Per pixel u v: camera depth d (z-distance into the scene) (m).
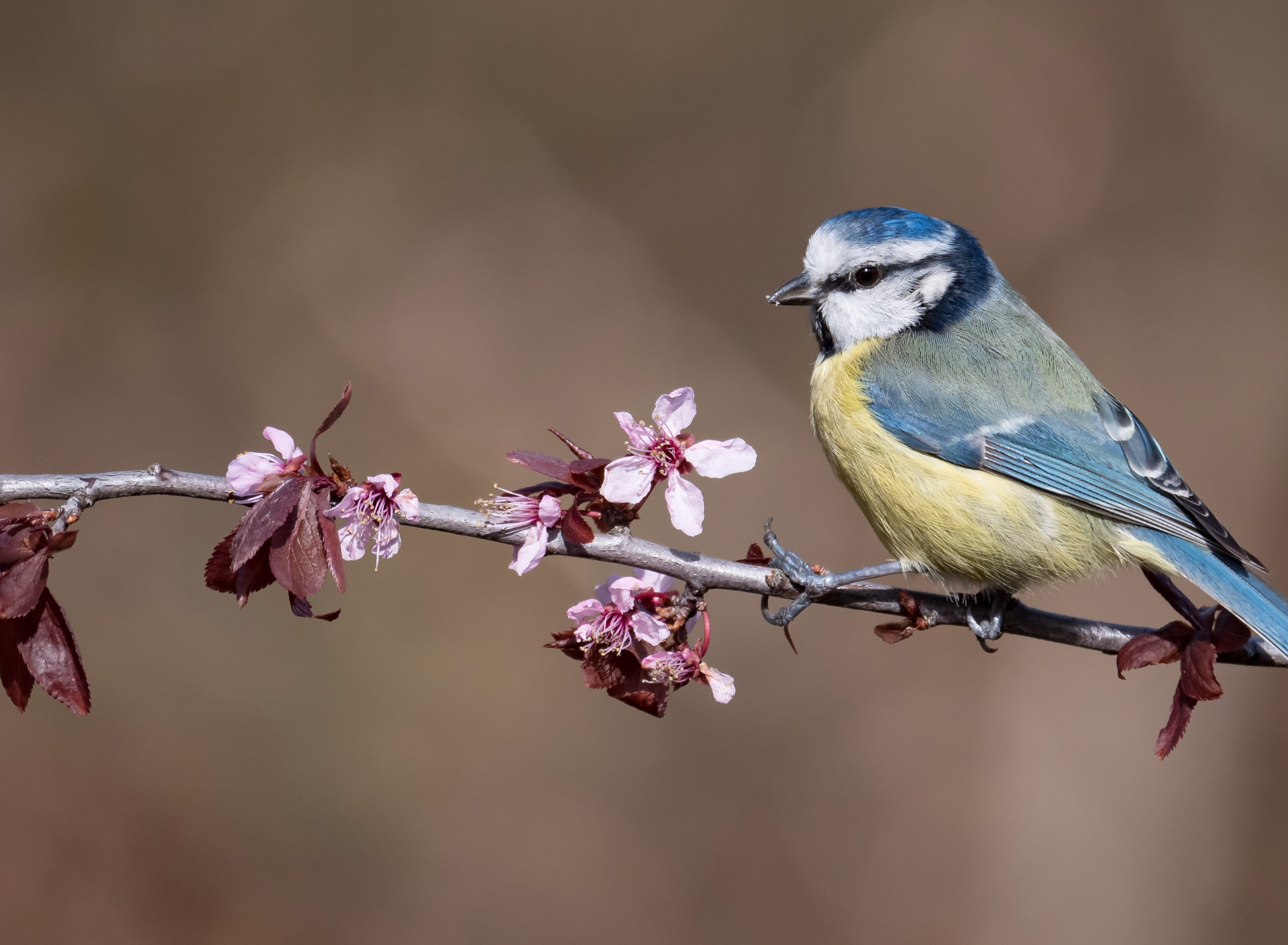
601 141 15.73
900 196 15.54
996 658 12.41
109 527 12.60
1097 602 12.46
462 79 15.51
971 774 12.18
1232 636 5.92
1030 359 7.28
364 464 13.91
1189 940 11.55
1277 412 14.00
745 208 15.67
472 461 13.98
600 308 15.12
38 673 4.98
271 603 12.17
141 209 14.59
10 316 13.91
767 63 15.95
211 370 14.28
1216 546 6.61
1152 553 6.74
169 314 14.39
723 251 15.58
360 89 15.51
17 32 14.43
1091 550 6.90
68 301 14.15
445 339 14.60
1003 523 6.90
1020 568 6.93
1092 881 11.73
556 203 15.56
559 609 12.55
